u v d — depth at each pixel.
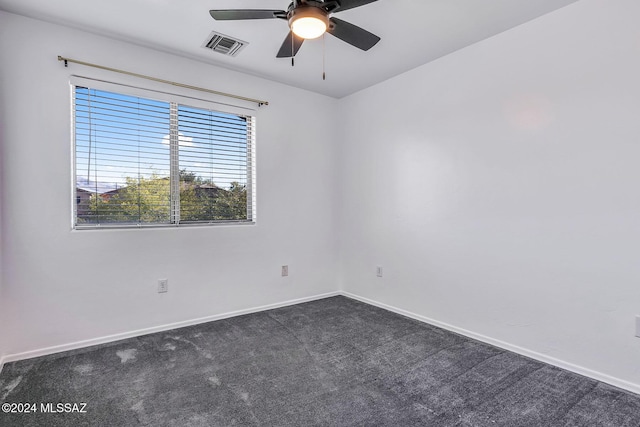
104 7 2.16
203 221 3.13
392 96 3.36
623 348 1.96
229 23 2.34
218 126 3.18
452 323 2.87
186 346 2.55
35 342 2.34
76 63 2.44
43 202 2.35
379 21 2.31
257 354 2.42
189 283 2.98
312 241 3.82
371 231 3.64
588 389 1.95
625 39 1.92
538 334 2.32
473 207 2.69
